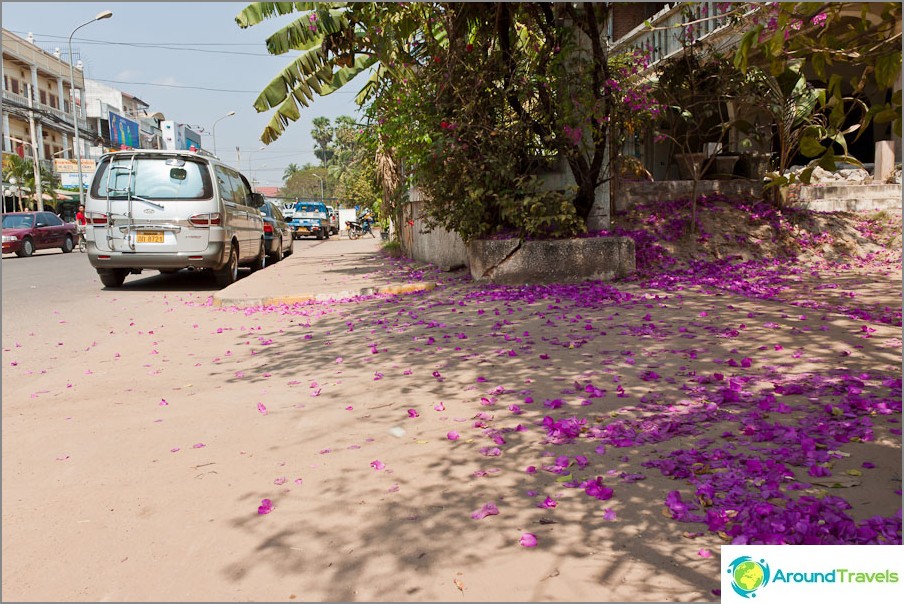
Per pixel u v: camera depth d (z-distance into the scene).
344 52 10.60
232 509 2.95
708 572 2.29
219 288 11.90
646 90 10.00
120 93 62.44
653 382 4.47
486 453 3.42
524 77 9.15
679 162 15.51
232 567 2.48
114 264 11.14
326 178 96.56
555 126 9.22
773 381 4.28
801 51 2.67
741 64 2.69
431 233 13.57
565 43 9.03
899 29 2.46
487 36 9.55
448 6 9.16
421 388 4.68
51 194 44.56
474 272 9.70
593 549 2.47
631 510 2.74
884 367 4.44
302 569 2.45
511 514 2.77
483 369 5.07
